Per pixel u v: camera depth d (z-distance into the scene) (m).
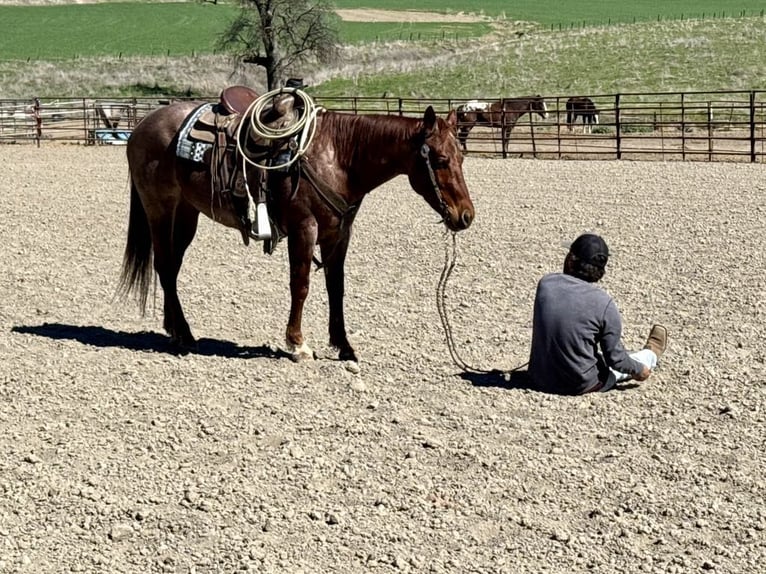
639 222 12.07
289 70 44.59
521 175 17.44
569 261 6.18
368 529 4.55
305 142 6.43
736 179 15.90
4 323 7.94
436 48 55.75
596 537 4.47
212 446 5.45
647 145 22.89
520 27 63.66
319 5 43.72
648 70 39.62
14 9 69.69
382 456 5.30
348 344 6.90
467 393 6.22
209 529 4.56
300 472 5.12
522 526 4.58
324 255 6.74
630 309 8.16
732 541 4.43
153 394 6.23
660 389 6.24
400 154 6.37
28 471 5.15
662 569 4.20
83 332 7.67
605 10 70.56
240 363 6.82
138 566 4.27
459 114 23.30
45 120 25.80
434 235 11.50
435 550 4.37
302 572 4.21
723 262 9.76
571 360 6.06
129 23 64.56
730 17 59.06
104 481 5.03
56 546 4.43
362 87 41.19
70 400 6.14
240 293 8.88
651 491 4.88
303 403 6.07
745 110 29.12
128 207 13.90
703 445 5.38
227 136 6.65
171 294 7.13
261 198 6.54
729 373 6.50
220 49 44.53
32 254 10.70
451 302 8.50
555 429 5.62
